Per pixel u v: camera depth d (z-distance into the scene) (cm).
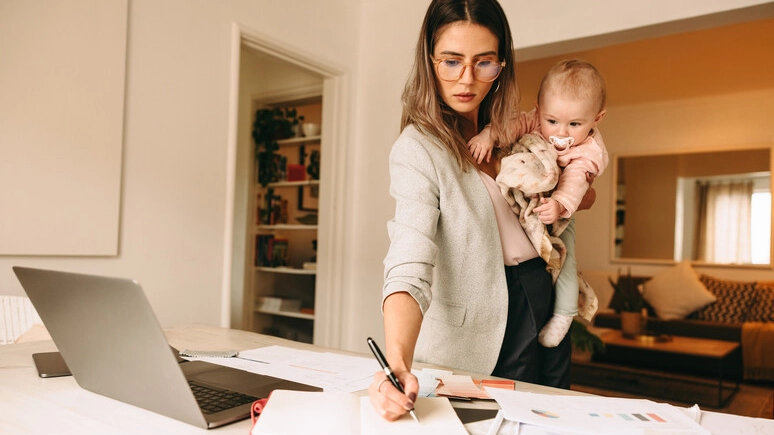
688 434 69
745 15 252
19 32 196
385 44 359
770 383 447
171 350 67
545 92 142
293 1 319
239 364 102
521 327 118
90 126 217
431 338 114
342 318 360
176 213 253
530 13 303
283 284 439
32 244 200
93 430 69
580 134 138
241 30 285
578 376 438
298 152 427
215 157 271
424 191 104
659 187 611
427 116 112
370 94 364
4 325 160
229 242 276
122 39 228
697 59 475
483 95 112
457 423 70
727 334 455
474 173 115
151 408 76
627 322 433
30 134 199
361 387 88
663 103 611
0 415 74
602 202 645
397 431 66
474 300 111
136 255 237
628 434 68
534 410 76
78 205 213
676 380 434
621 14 275
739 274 564
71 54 211
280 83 407
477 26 104
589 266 650
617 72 516
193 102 261
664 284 536
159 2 245
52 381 93
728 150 574
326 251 360
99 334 76
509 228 118
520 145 127
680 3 259
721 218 576
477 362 113
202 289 265
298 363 104
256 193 430
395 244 96
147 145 241
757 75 512
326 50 344
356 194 366
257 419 71
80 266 217
